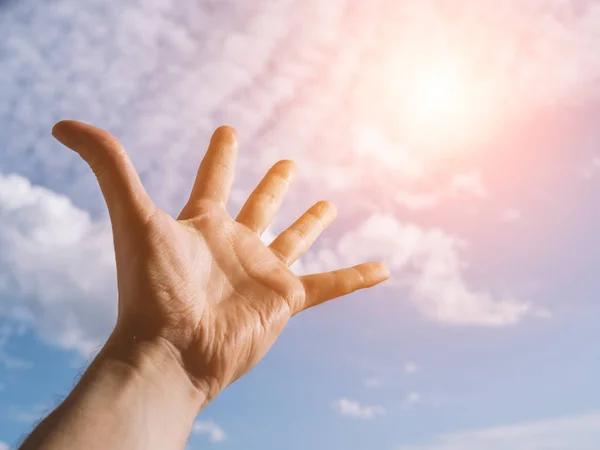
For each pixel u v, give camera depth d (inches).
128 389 31.3
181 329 34.5
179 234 36.3
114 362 32.4
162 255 33.8
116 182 32.4
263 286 41.0
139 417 30.6
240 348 37.0
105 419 29.3
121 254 33.8
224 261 40.9
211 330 35.9
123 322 34.1
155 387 32.4
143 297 33.7
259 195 48.0
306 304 43.6
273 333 39.7
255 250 43.0
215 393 35.9
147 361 32.9
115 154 31.8
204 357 35.1
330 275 45.6
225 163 44.9
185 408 33.6
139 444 29.8
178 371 34.2
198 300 35.8
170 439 31.8
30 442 27.8
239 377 37.9
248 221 46.2
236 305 38.9
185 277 34.8
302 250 48.2
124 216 33.0
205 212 42.3
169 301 34.1
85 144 31.7
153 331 33.9
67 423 28.5
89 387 30.8
